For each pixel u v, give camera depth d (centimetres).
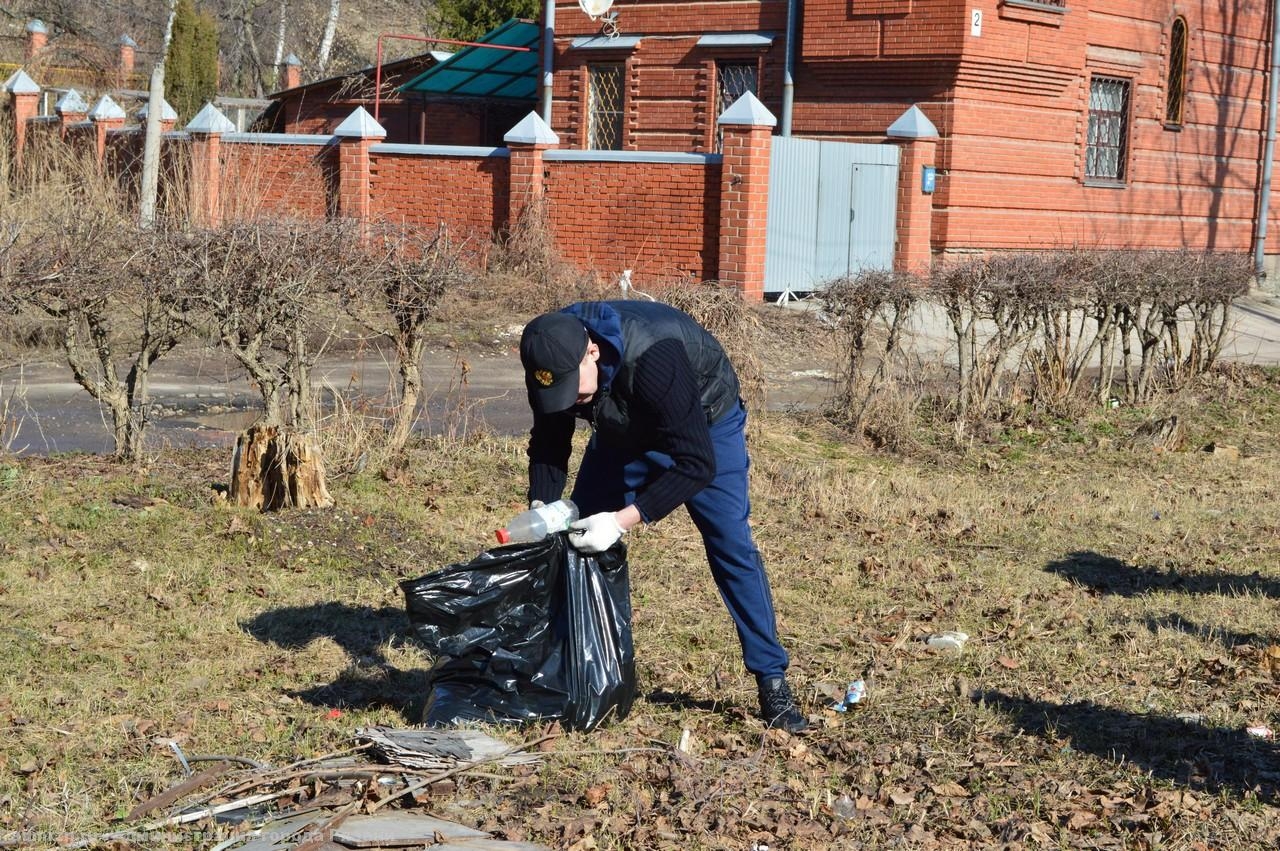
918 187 1892
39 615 564
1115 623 649
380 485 812
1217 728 507
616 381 431
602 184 1828
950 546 812
